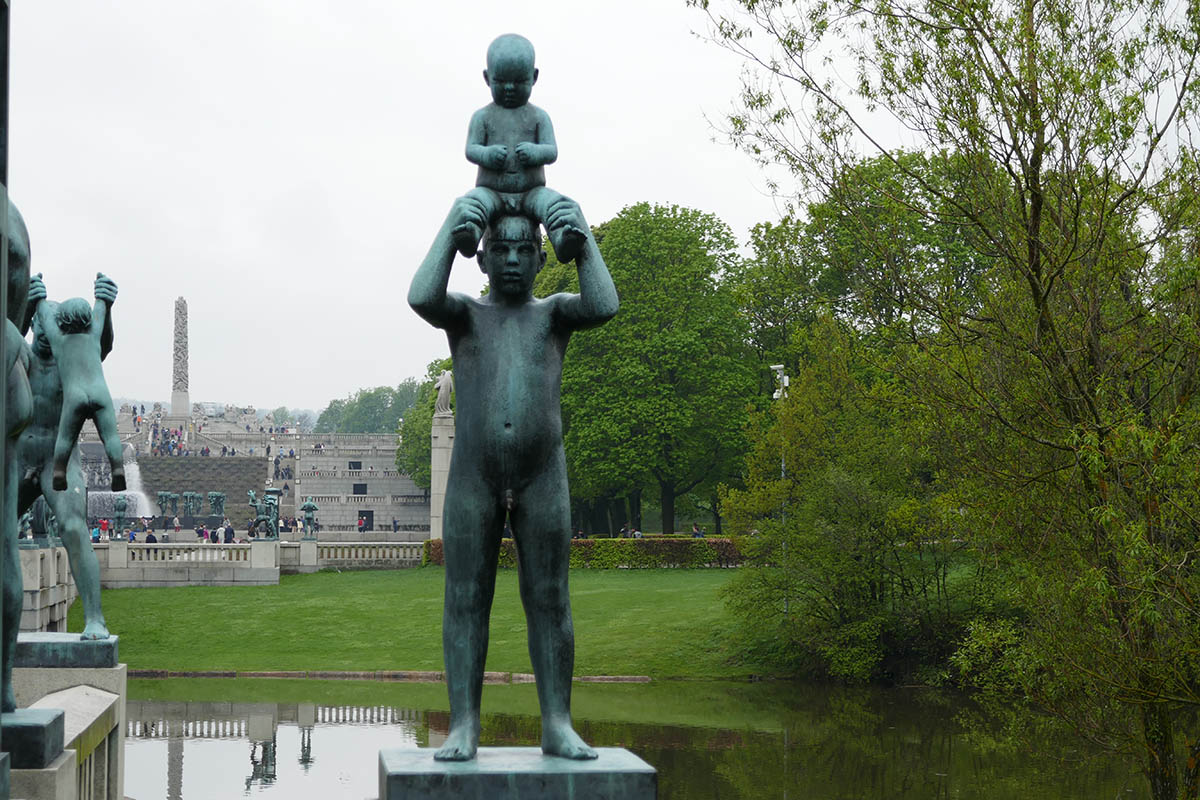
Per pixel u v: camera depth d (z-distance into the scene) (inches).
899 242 703.1
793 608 1696.6
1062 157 655.8
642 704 1443.2
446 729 1187.3
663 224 2593.5
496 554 264.8
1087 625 676.7
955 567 1684.3
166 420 5059.1
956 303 729.0
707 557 2388.0
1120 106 623.8
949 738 1240.8
